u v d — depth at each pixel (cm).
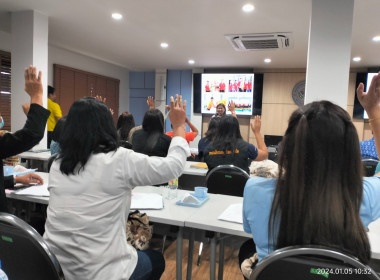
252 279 86
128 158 107
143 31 452
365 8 328
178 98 114
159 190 207
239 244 262
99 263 104
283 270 82
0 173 144
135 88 862
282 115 724
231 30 430
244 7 341
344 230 76
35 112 132
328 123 76
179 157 109
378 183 90
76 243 103
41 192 186
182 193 201
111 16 391
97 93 720
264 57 602
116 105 805
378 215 87
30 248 100
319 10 297
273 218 85
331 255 74
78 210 104
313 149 76
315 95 300
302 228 78
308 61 302
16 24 385
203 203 178
